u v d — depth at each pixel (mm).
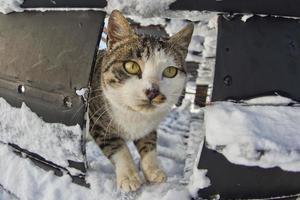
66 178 360
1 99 408
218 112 307
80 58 354
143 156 384
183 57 367
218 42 321
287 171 289
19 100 393
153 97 327
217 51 320
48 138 367
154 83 330
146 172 362
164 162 441
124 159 371
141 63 339
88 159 423
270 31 325
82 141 348
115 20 353
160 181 352
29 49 391
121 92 344
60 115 360
